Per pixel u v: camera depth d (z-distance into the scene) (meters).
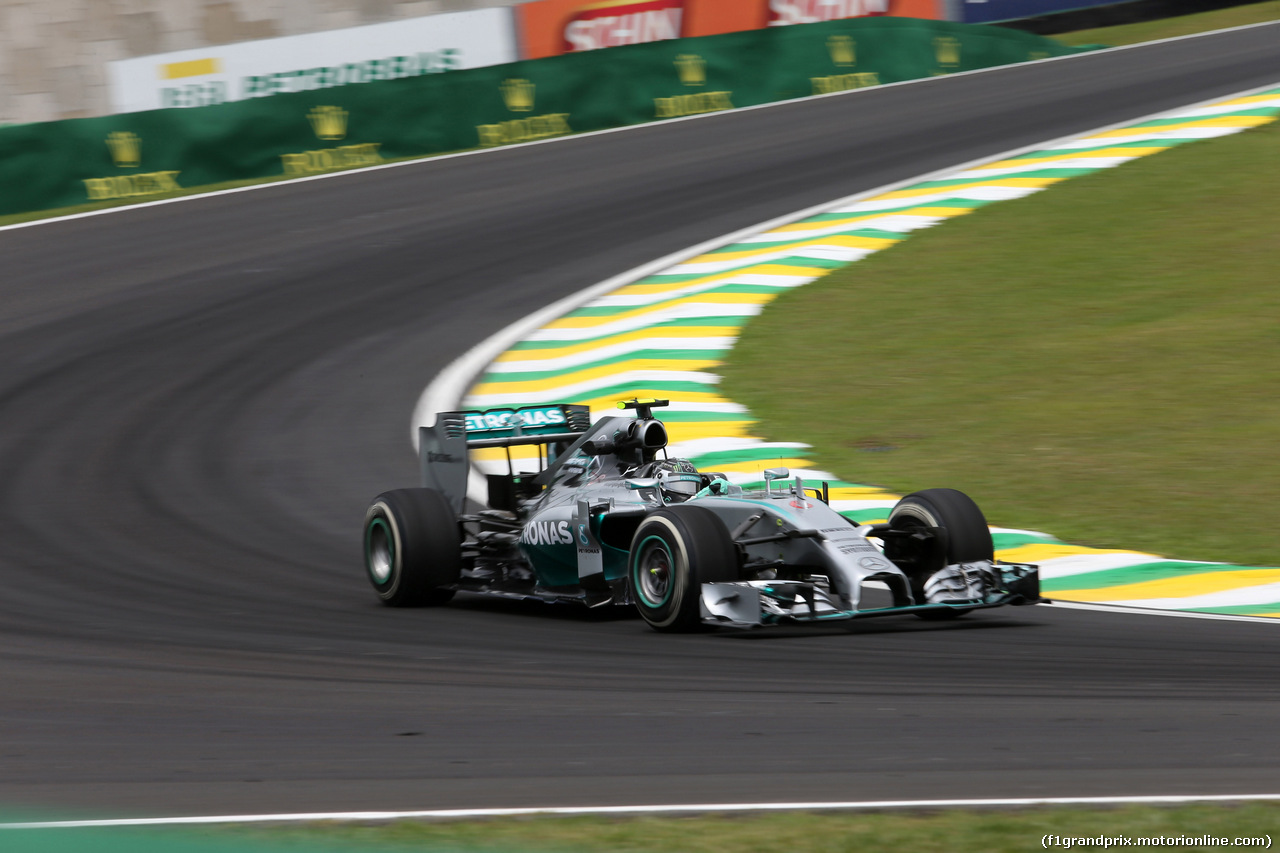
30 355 55.56
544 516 29.09
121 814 15.11
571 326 55.62
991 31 101.12
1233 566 30.19
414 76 86.56
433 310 59.06
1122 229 62.34
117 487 40.88
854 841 13.44
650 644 24.84
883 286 58.66
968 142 78.94
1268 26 106.25
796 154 80.00
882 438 42.56
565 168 81.12
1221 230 60.47
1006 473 38.56
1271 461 37.50
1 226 76.12
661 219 70.06
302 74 85.25
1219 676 21.69
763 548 26.98
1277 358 46.34
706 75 92.81
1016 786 15.63
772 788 15.67
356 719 19.72
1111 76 92.62
